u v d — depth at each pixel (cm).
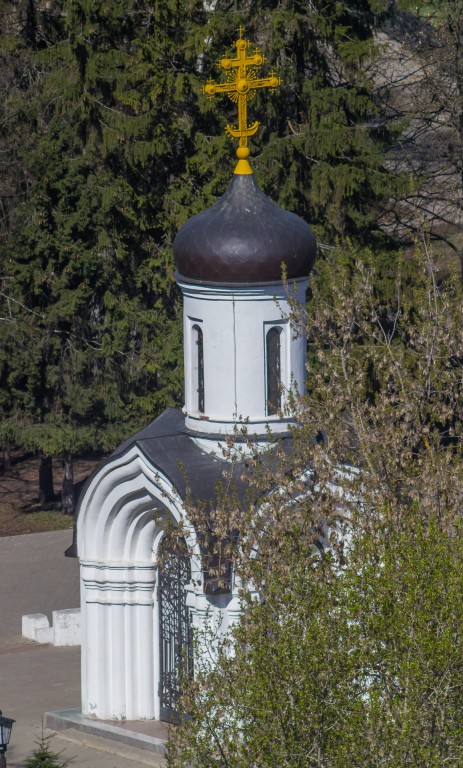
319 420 3734
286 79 7256
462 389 3928
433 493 3488
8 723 3697
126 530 4534
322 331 4009
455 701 2805
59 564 7281
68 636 5925
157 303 7400
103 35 7325
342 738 2772
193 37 7094
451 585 2848
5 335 7288
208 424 4356
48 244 7194
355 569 2997
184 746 3072
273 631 2942
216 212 4362
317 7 7306
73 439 7388
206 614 3822
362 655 2823
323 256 7206
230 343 4316
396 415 3756
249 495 3844
